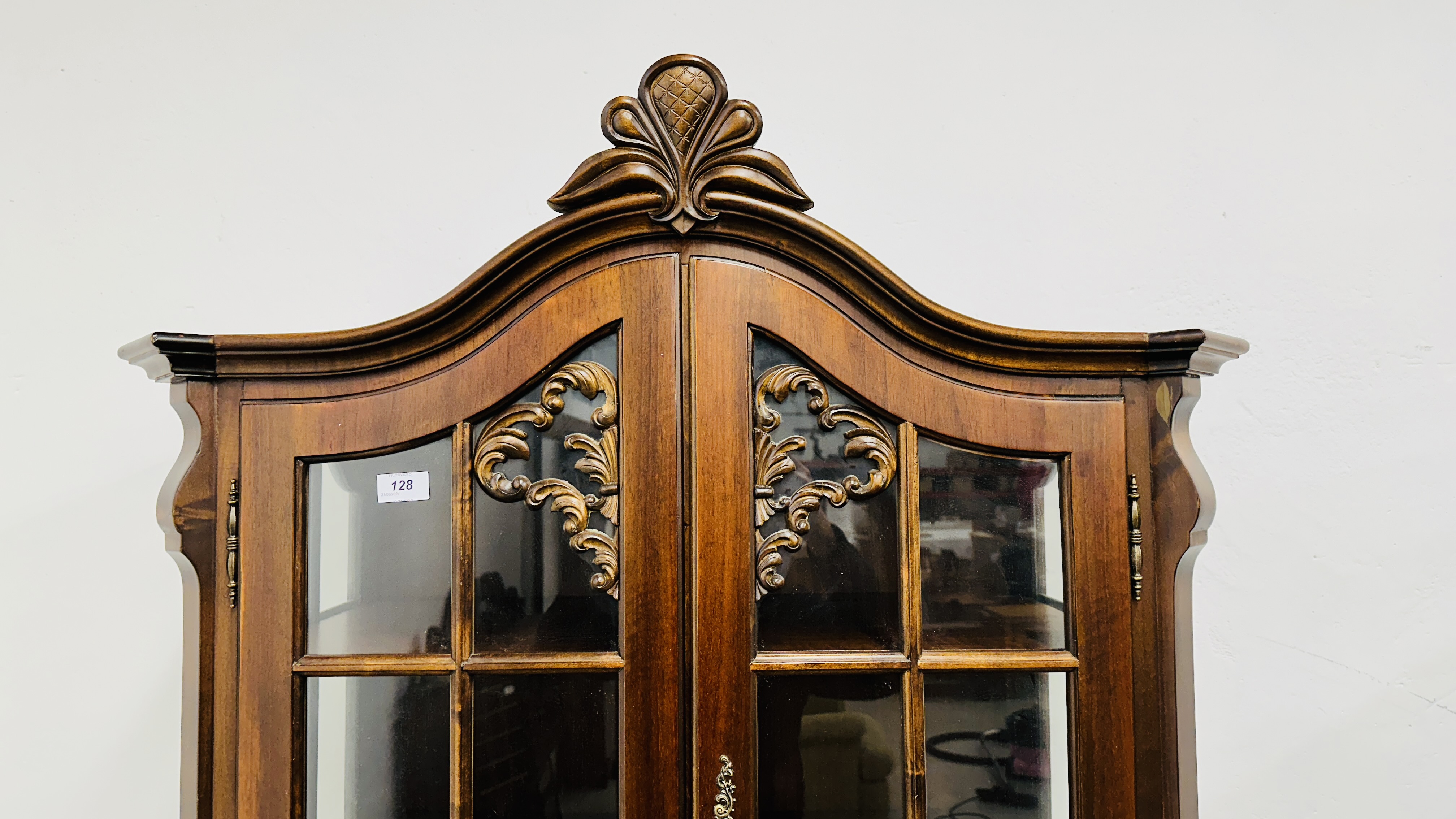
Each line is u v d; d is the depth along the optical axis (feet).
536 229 2.36
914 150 3.99
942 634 2.46
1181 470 2.44
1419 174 3.87
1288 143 3.92
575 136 3.97
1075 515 2.47
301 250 3.88
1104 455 2.48
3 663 3.66
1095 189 3.97
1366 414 3.84
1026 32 4.01
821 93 3.99
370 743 2.43
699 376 2.39
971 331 2.41
